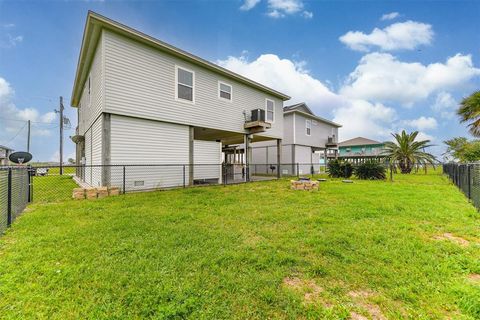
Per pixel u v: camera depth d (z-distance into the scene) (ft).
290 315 5.47
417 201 18.72
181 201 18.28
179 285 6.52
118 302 5.84
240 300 5.93
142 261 7.91
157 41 24.72
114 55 22.44
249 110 37.81
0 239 9.98
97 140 24.38
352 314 5.53
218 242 9.68
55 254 8.44
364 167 42.86
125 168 23.38
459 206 16.93
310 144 62.59
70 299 5.98
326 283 6.82
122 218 13.26
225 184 31.07
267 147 60.80
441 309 5.68
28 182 17.57
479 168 16.30
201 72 30.40
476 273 7.37
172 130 27.53
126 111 23.21
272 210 15.47
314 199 19.63
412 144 53.62
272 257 8.28
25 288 6.36
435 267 7.68
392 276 7.09
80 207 16.06
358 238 10.21
